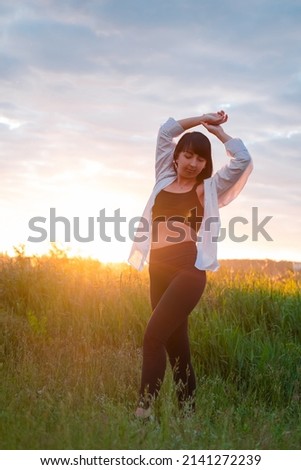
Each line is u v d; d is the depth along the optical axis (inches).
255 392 222.7
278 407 223.0
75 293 294.0
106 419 162.6
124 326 276.8
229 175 195.9
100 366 232.8
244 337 272.4
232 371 247.1
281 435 168.7
